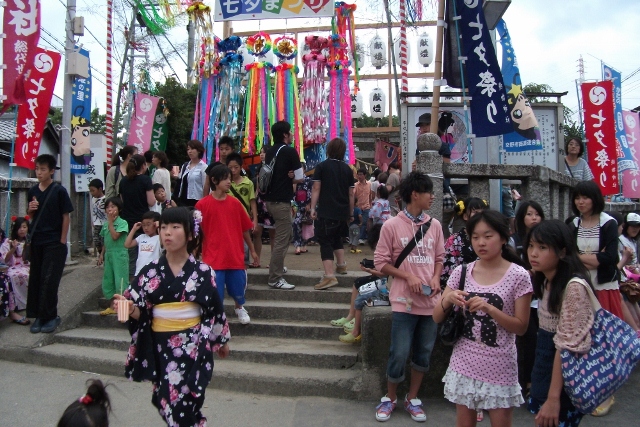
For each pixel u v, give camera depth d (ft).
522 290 9.84
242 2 28.32
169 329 10.46
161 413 10.22
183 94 51.37
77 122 30.30
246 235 18.99
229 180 17.51
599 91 26.14
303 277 21.35
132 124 36.01
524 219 14.47
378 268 13.89
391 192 31.32
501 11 21.45
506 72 25.63
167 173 26.61
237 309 18.33
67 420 7.20
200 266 10.77
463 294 9.98
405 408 14.46
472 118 19.88
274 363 16.66
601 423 13.79
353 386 15.23
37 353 18.03
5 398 15.03
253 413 14.17
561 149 29.71
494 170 17.49
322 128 29.63
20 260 21.22
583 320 9.15
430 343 13.96
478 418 13.84
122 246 20.49
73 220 29.40
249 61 34.06
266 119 29.14
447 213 19.53
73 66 26.71
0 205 24.94
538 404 10.68
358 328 16.72
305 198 28.45
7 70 23.65
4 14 23.63
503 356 9.84
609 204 35.01
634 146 33.63
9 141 44.29
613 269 14.97
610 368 8.93
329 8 28.04
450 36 21.40
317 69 29.63
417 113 29.73
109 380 16.61
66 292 21.12
